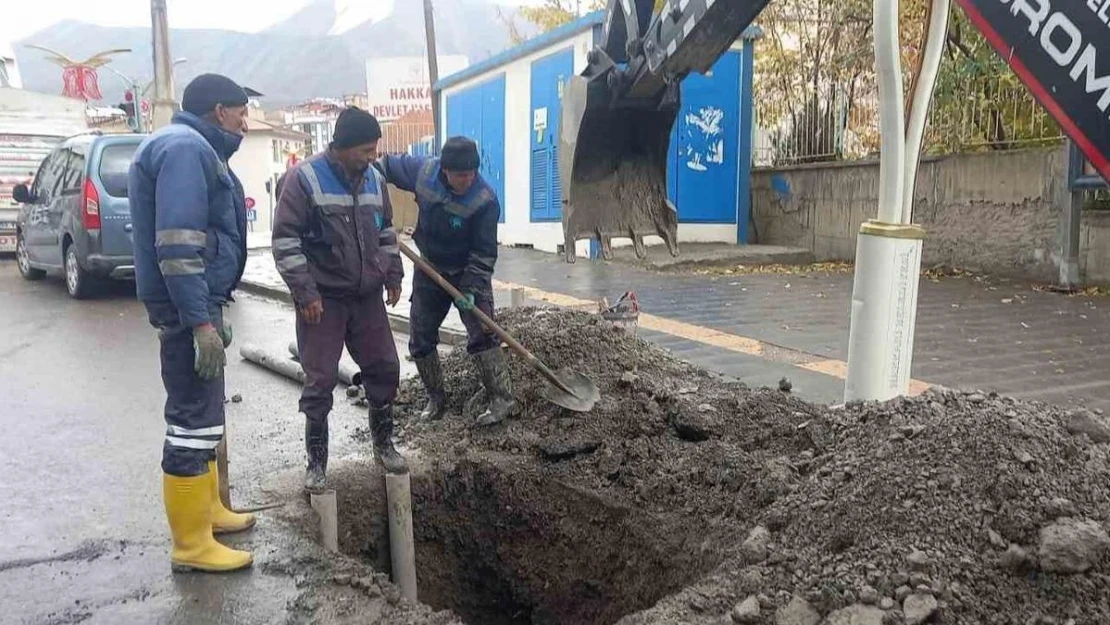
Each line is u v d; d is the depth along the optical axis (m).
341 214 4.15
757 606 2.92
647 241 13.95
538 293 10.13
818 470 3.63
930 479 3.14
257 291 11.98
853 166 13.09
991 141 11.20
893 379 4.18
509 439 4.96
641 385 5.15
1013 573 2.83
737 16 4.46
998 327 7.59
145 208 3.36
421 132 30.78
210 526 3.61
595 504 4.48
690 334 7.47
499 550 4.77
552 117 15.20
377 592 3.45
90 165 10.55
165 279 3.26
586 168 5.32
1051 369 5.98
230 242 3.59
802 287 10.39
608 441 4.77
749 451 4.34
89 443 5.31
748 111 14.25
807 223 13.98
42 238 11.95
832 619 2.76
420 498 4.71
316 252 4.19
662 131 5.34
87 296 11.12
